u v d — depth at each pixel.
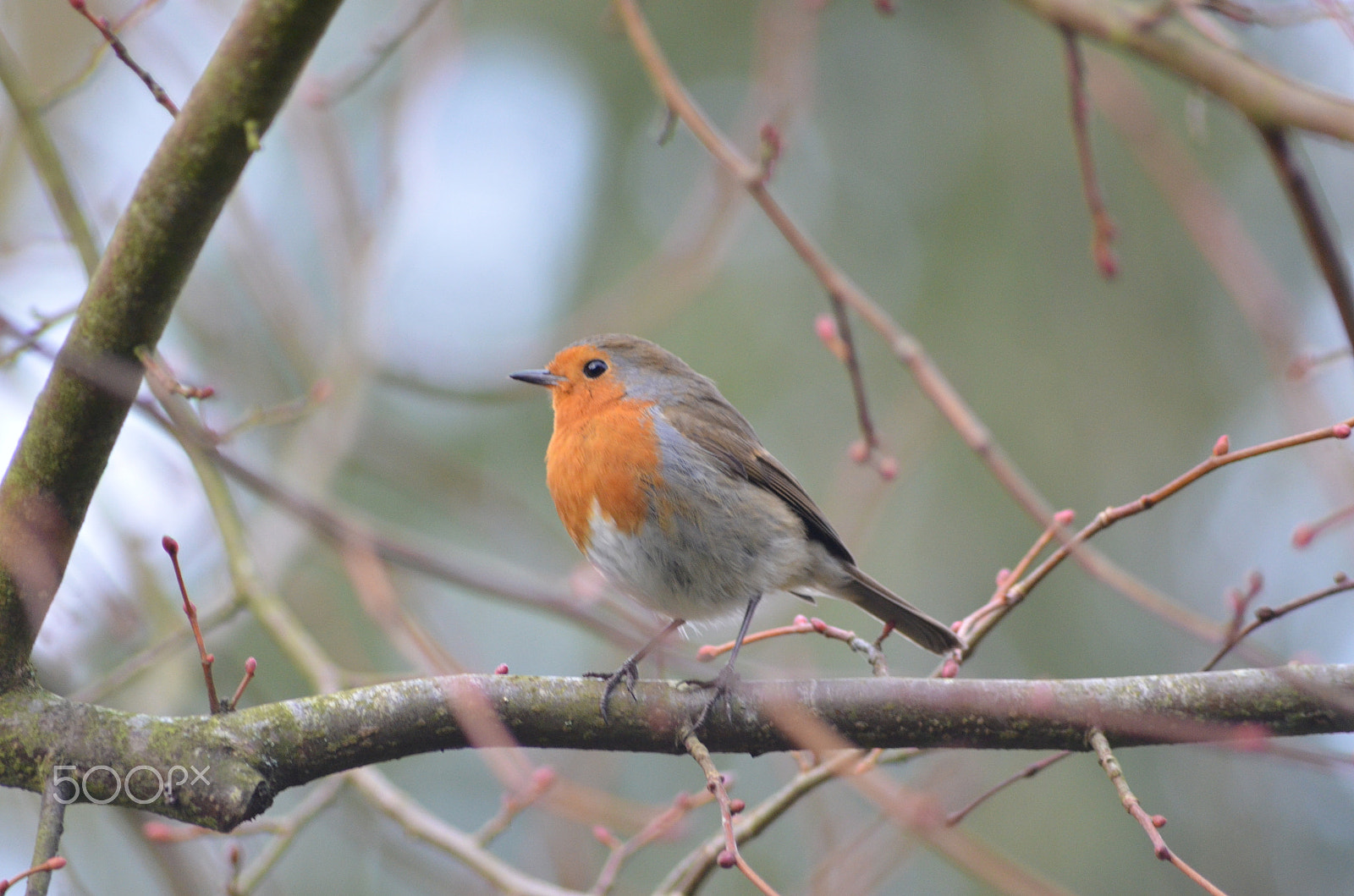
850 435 14.07
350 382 11.00
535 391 11.33
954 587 13.61
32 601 5.80
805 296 14.89
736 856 5.15
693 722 6.39
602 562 8.40
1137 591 6.89
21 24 11.91
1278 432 14.02
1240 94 5.04
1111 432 14.12
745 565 8.32
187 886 8.52
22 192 11.34
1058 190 14.80
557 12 15.44
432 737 6.10
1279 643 13.34
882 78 15.89
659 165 15.17
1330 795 13.10
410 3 9.27
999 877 6.96
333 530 8.05
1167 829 12.95
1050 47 15.20
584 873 9.87
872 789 7.16
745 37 15.48
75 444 5.70
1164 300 14.53
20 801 11.50
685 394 8.76
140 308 5.57
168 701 9.66
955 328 14.64
